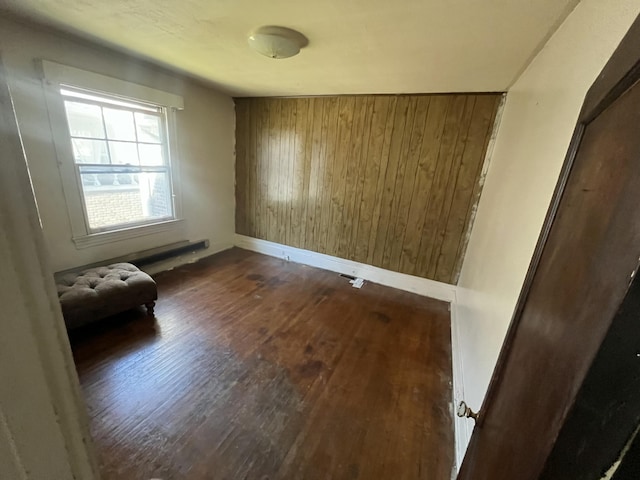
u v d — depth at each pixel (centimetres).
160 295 276
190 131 331
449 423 164
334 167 338
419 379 196
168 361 193
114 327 224
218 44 193
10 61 190
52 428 35
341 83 264
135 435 142
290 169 366
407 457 143
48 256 32
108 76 239
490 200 216
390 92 284
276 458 137
